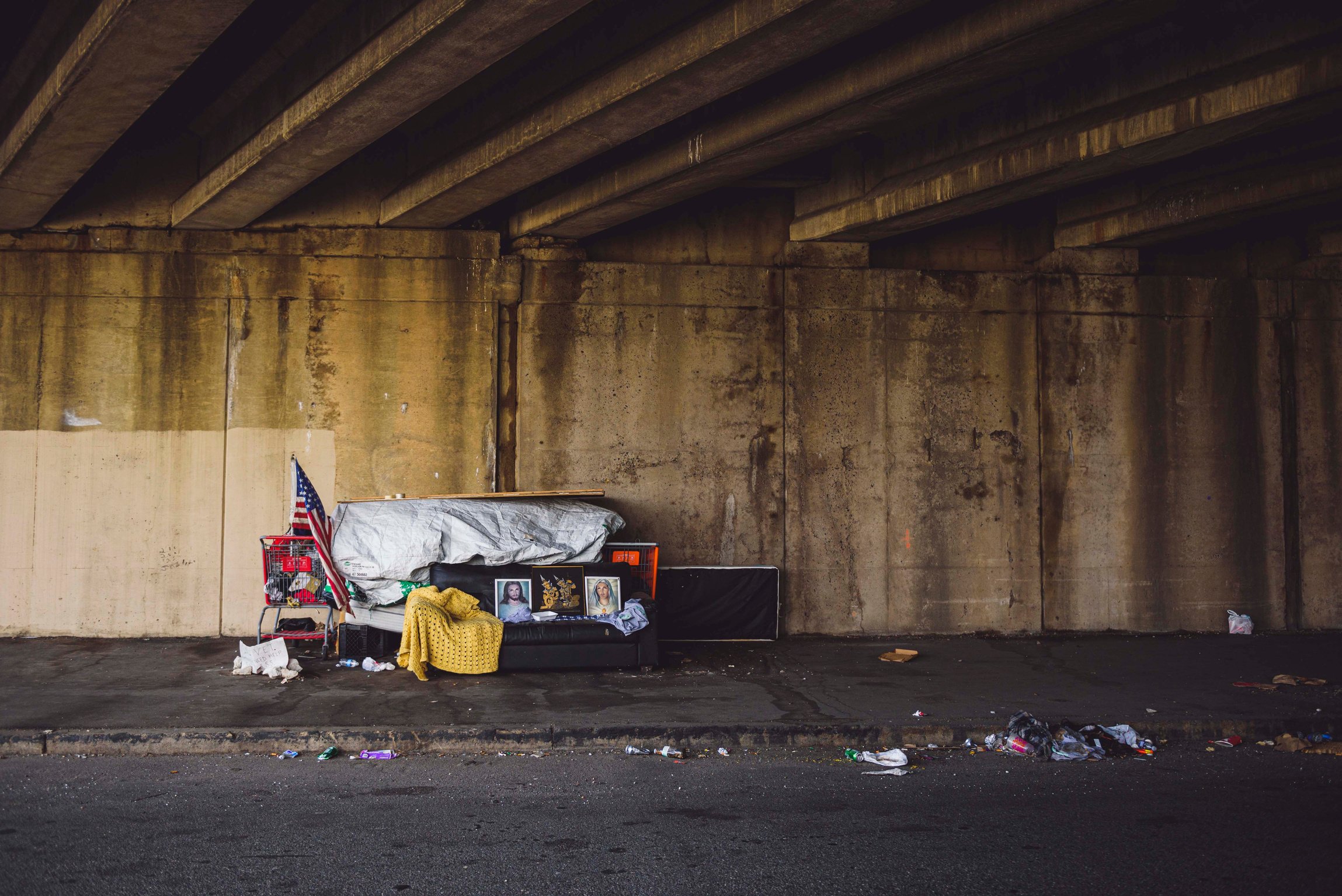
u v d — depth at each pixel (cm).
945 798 555
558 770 609
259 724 664
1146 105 734
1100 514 1122
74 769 601
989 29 621
